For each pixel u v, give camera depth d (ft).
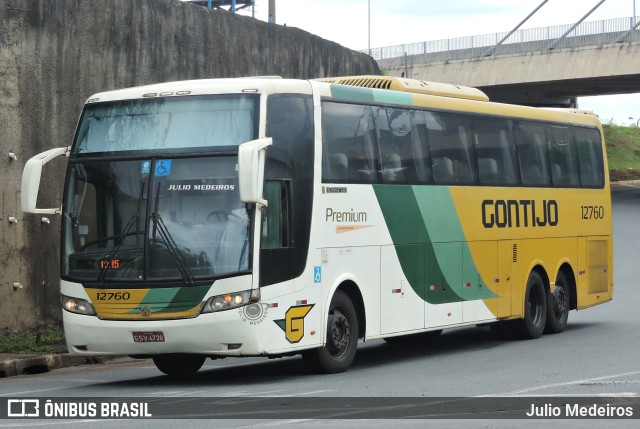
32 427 34.45
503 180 64.95
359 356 60.90
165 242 45.80
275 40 90.68
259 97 46.68
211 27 81.41
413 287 56.08
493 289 63.21
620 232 158.71
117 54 72.02
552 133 71.26
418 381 46.44
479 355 58.85
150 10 74.74
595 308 90.38
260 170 45.01
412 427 33.37
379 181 53.83
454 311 59.52
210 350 45.37
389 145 55.01
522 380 46.11
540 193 68.90
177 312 45.24
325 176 49.80
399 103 56.29
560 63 207.31
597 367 50.90
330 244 49.88
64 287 47.47
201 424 34.40
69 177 48.47
